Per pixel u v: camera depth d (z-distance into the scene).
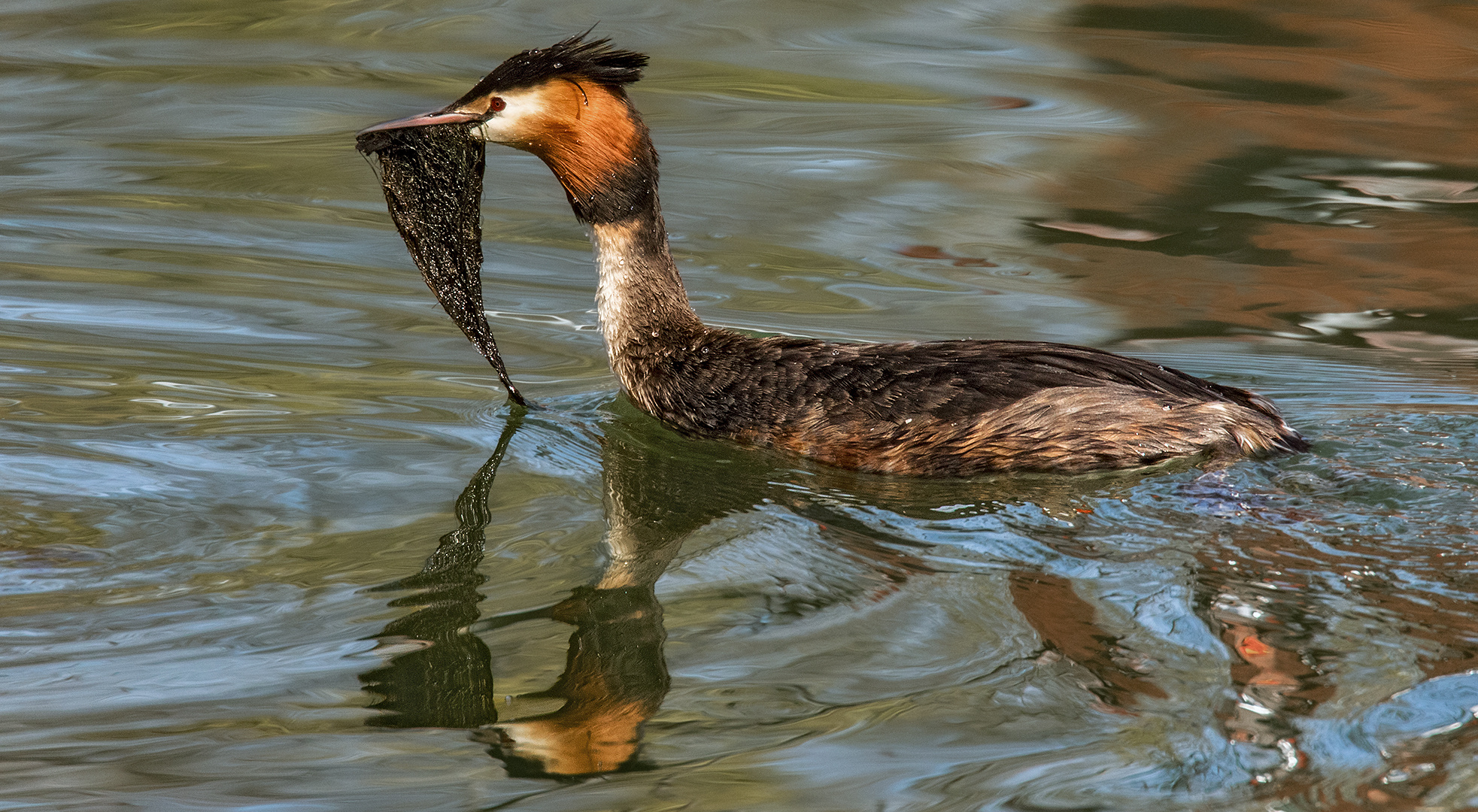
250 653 8.09
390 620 8.50
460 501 10.27
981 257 16.05
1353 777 6.78
